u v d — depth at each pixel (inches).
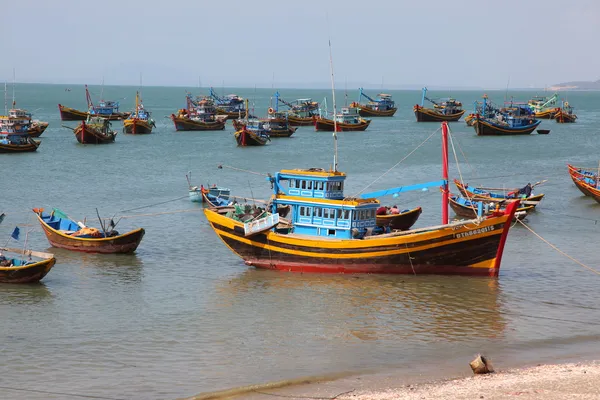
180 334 1659.7
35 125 7091.5
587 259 2368.4
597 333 1658.5
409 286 2039.9
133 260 2343.8
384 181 4227.4
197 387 1354.6
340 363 1472.7
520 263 2310.5
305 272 2194.9
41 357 1510.8
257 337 1637.6
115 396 1315.2
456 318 1768.0
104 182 4116.6
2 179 4165.8
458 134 7815.0
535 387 1275.8
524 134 7775.6
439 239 2075.5
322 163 5093.5
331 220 2207.2
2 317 1772.9
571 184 4153.5
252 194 3754.9
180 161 5187.0
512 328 1692.9
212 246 2549.2
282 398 1284.4
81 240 2410.2
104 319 1766.7
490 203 2908.5
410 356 1509.6
